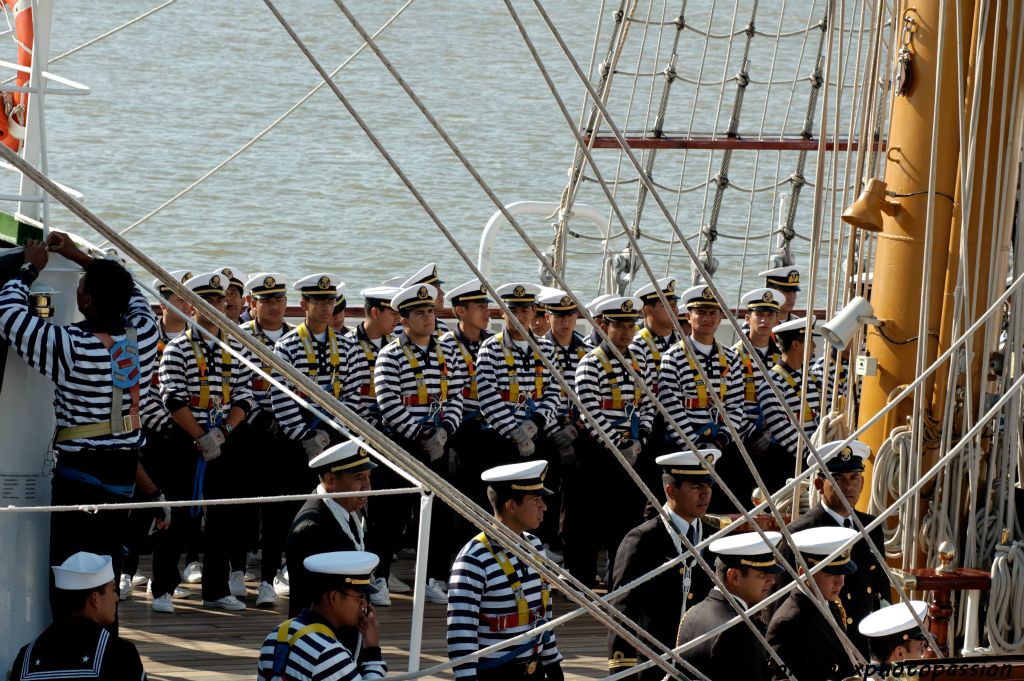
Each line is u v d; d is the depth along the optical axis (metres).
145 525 19.39
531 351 21.91
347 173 73.25
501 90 100.62
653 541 14.52
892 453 17.09
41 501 13.95
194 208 66.06
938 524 16.83
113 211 64.12
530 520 14.14
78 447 13.70
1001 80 16.53
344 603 12.01
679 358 22.05
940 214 17.09
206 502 12.25
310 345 20.98
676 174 73.19
